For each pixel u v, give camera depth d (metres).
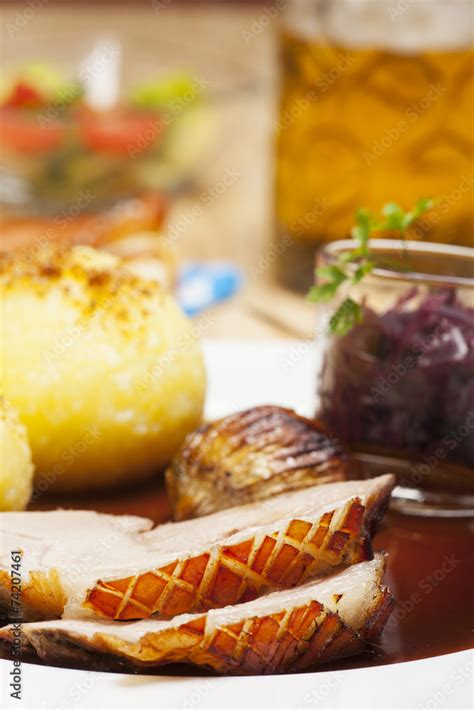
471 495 0.69
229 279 0.94
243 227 1.07
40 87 0.99
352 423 0.69
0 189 0.96
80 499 0.69
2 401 0.65
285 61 0.92
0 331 0.68
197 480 0.65
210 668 0.58
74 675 0.56
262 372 0.79
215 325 0.91
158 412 0.69
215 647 0.57
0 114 0.96
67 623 0.58
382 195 0.90
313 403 0.74
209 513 0.65
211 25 1.46
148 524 0.64
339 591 0.58
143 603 0.59
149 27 1.44
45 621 0.59
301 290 0.96
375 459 0.69
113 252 0.88
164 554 0.61
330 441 0.66
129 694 0.56
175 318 0.71
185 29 1.44
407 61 0.87
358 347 0.68
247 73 1.26
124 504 0.69
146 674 0.58
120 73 1.09
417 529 0.68
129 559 0.61
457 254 0.70
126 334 0.69
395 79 0.88
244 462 0.65
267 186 1.13
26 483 0.65
